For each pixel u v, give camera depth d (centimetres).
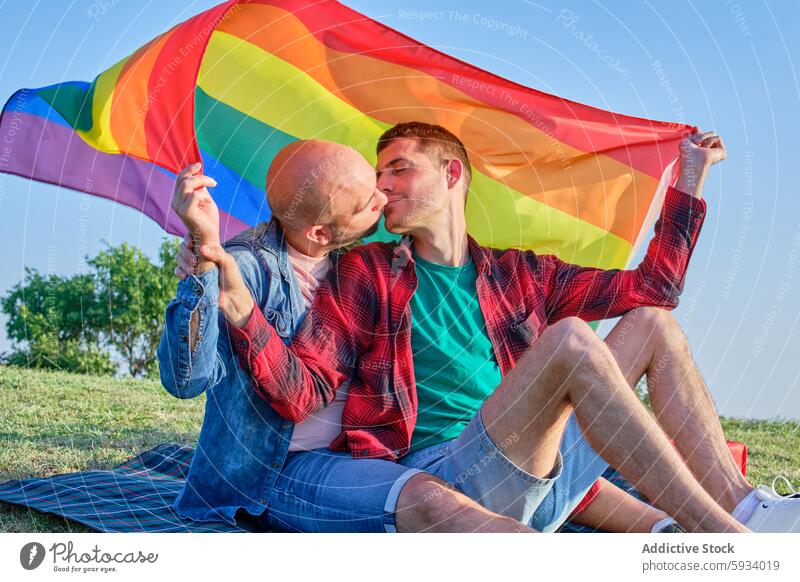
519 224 357
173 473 328
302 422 247
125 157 321
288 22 315
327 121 345
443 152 272
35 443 393
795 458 457
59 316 880
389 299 257
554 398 218
